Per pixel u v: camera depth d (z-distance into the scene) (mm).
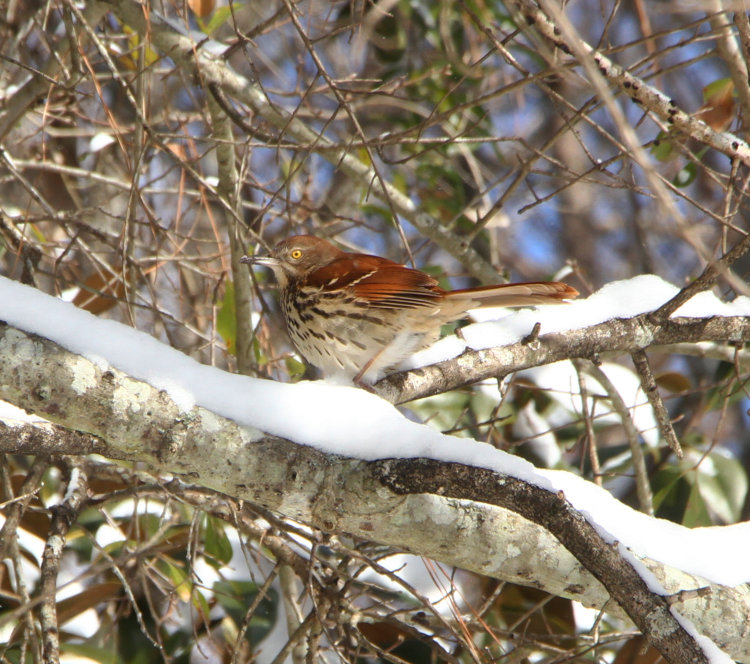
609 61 8289
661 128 9281
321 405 6383
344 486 6199
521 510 6117
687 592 5902
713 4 7238
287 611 8953
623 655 8891
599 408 11273
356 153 12109
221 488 6242
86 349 5875
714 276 7988
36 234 11633
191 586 7953
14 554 7609
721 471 10812
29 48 12922
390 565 9945
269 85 14914
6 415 7102
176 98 14180
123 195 13383
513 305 8695
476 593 10750
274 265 9516
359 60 12281
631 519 7316
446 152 12516
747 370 10719
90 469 8680
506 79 13844
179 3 11180
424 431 6289
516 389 11062
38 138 12961
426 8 12516
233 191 9602
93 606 8711
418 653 8969
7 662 7613
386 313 8891
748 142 8797
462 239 10898
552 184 17219
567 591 7023
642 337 8438
